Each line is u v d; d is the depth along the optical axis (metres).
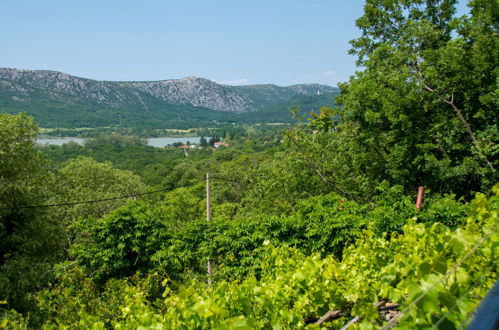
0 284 15.77
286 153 22.19
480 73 14.34
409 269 2.75
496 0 14.05
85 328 4.54
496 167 13.83
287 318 2.86
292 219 15.62
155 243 17.50
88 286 12.08
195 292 3.25
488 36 14.41
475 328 0.91
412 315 1.88
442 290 1.84
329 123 20.22
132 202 18.80
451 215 11.55
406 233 4.05
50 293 11.23
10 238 17.88
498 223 2.34
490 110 14.12
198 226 17.73
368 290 2.80
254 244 15.75
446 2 18.20
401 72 16.05
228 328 2.33
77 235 25.31
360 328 2.31
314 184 20.38
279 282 3.61
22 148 18.69
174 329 3.08
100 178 35.41
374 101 16.06
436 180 14.90
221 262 16.22
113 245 16.98
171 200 37.41
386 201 13.58
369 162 18.58
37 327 10.35
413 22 16.25
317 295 3.10
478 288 2.04
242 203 37.47
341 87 20.28
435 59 15.12
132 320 3.87
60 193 25.08
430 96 15.20
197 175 68.19
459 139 15.19
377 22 18.92
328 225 14.12
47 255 20.11
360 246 4.13
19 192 18.33
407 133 15.29
